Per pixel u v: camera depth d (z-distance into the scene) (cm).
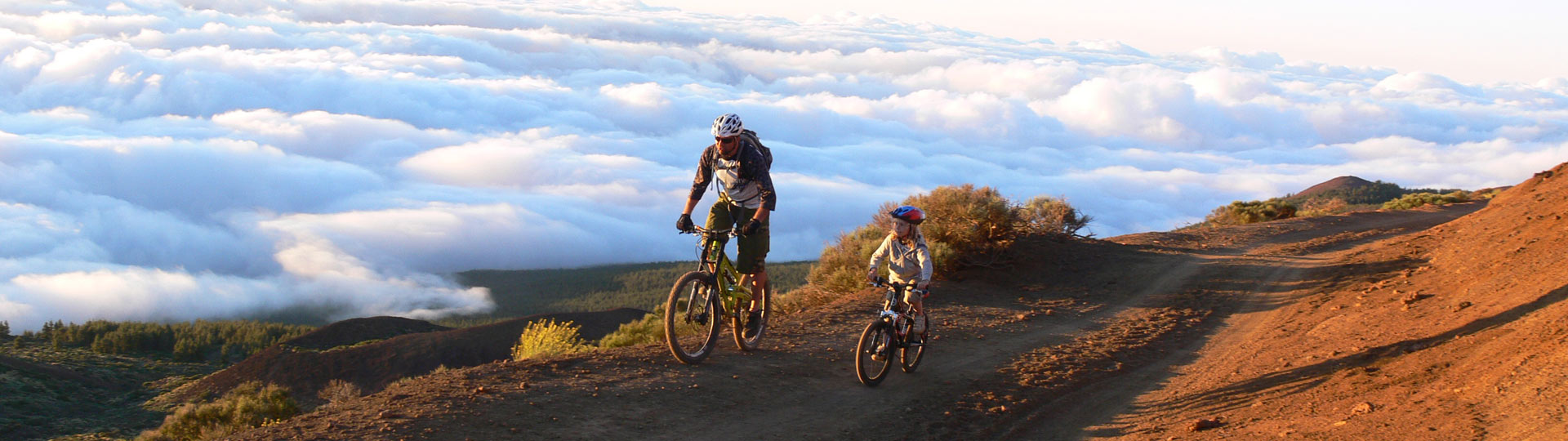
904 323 747
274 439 495
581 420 569
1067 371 812
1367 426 508
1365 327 857
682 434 572
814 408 655
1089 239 1694
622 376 674
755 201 725
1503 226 1227
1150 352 909
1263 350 853
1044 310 1140
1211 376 768
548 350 1198
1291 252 1634
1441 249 1252
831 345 867
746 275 788
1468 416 471
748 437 581
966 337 954
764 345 841
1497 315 731
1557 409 430
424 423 526
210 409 2858
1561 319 600
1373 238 1845
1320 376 686
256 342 16275
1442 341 702
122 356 14488
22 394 9156
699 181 739
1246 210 3055
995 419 662
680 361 729
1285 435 529
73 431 8350
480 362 11238
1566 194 1230
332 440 492
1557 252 909
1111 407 704
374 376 10756
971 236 1419
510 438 521
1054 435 630
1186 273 1394
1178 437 578
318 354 11475
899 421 641
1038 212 1667
